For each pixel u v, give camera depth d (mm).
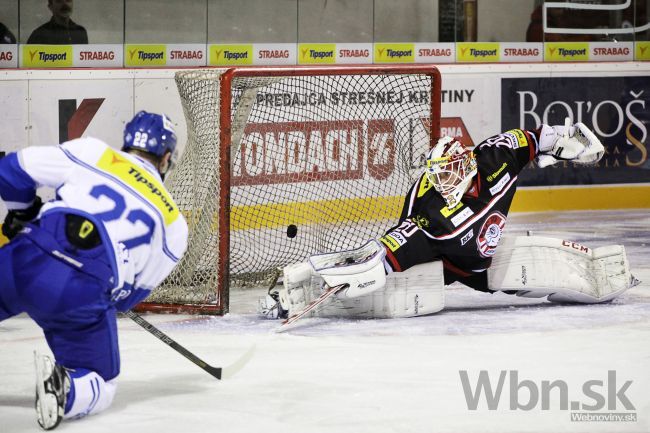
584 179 31062
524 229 28078
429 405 12328
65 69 26297
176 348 13375
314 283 18109
